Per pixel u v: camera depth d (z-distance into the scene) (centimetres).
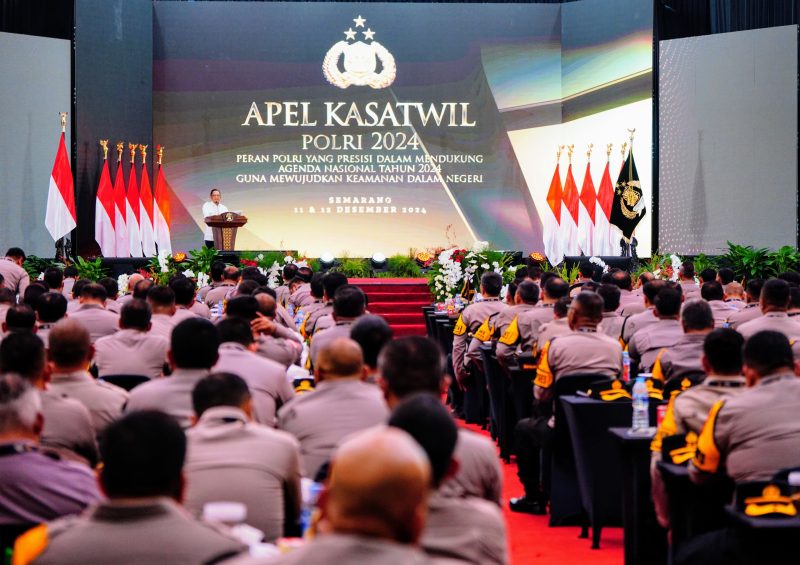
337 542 176
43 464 324
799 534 364
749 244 1903
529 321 837
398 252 2230
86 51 1964
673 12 2062
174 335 451
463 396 1202
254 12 2228
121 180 1944
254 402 500
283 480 353
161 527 239
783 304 693
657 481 456
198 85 2211
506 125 2239
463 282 1440
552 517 662
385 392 365
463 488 345
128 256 1944
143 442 242
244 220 1792
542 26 2219
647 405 560
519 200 2241
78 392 470
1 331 645
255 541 293
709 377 458
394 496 177
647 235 2030
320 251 2225
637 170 2048
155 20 2203
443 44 2248
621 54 2089
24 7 1900
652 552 530
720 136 1942
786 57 1866
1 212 1836
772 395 406
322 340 636
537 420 696
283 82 2233
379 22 2238
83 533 237
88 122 1967
